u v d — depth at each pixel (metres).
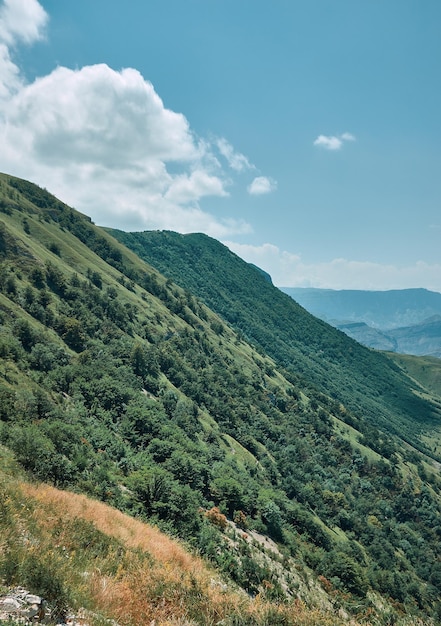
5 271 149.62
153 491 44.75
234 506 85.75
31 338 117.12
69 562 10.75
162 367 175.62
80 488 33.41
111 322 176.88
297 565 69.25
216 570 19.20
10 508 12.93
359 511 161.88
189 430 127.12
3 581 7.96
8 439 36.12
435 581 127.69
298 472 158.12
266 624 10.52
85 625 7.85
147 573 12.09
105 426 94.12
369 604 67.75
